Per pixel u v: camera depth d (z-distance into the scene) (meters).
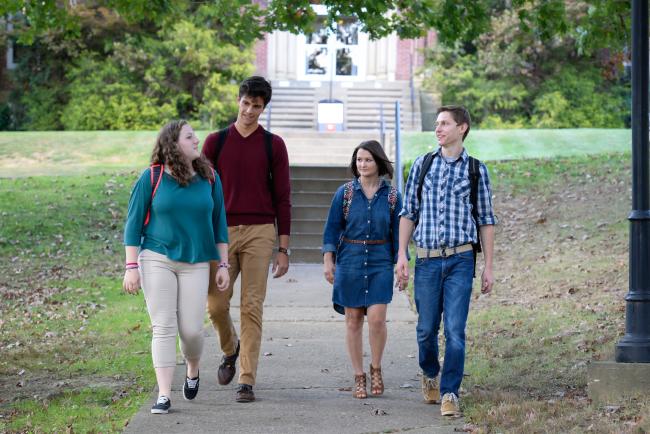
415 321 16.64
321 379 12.54
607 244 21.97
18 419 10.40
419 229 10.71
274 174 11.68
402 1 20.31
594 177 28.11
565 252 21.75
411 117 41.19
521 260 21.52
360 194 11.62
